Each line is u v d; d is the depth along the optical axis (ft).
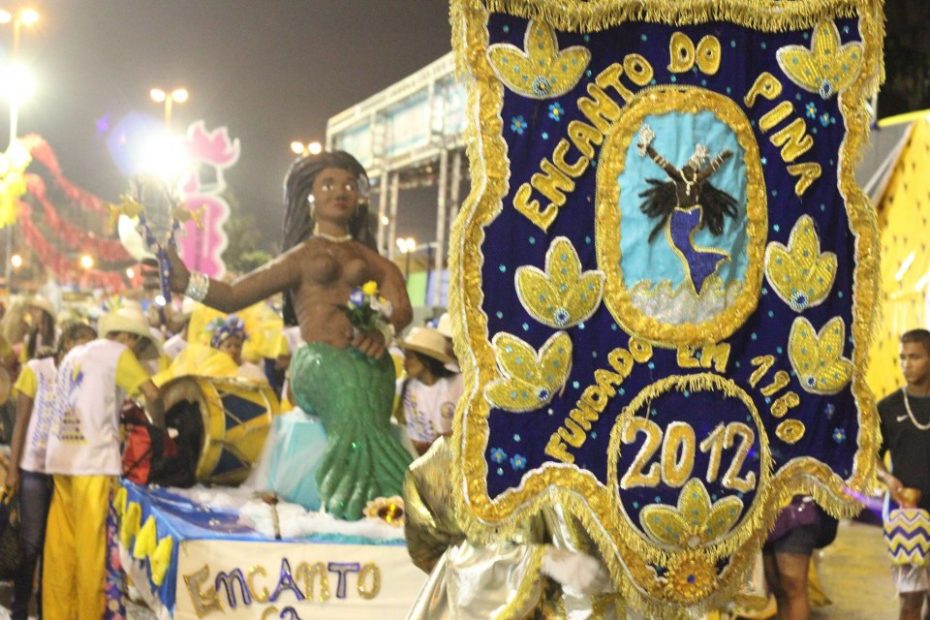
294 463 18.26
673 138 7.91
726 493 7.98
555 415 7.80
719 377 7.99
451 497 8.54
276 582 15.31
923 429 18.98
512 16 7.71
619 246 7.85
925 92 37.78
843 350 8.29
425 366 21.70
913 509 18.81
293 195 19.49
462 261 7.64
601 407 7.86
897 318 32.58
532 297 7.72
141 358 23.97
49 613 19.71
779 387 8.14
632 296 7.88
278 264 18.79
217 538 15.19
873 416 8.38
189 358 25.36
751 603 8.95
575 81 7.82
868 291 8.34
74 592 19.86
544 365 7.73
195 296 18.43
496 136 7.70
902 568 19.01
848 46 8.29
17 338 28.76
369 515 17.11
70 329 20.93
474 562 8.27
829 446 8.27
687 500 7.90
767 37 8.18
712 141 7.96
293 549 15.43
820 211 8.24
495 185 7.69
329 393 18.21
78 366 19.70
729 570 8.10
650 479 7.86
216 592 15.06
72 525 19.89
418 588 15.87
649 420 7.89
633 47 7.95
